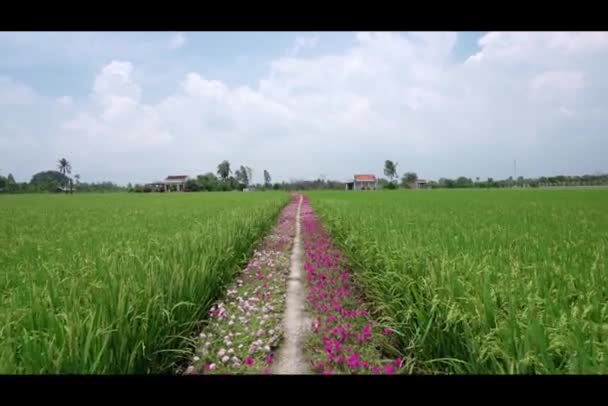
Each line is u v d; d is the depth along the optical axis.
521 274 3.73
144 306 3.23
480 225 8.20
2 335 2.57
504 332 2.46
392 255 4.98
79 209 21.03
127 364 2.68
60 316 2.70
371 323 4.14
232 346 3.77
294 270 7.57
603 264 3.82
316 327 4.14
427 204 18.64
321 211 18.34
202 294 4.59
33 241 7.45
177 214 15.73
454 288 3.29
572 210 13.22
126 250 5.62
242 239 8.29
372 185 102.38
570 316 2.59
